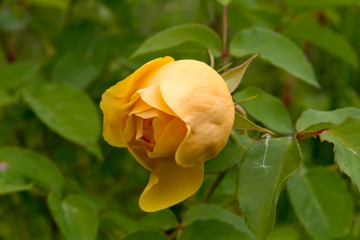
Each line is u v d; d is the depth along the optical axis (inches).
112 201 24.5
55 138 25.6
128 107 16.2
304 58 19.7
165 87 15.6
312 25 22.9
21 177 20.2
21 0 25.9
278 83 28.1
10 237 24.4
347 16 28.6
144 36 23.9
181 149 15.7
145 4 28.8
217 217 18.8
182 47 19.5
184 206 20.8
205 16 24.1
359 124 16.7
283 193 23.5
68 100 21.4
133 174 25.8
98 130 21.1
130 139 16.3
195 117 15.7
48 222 23.8
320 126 16.9
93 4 26.0
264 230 16.0
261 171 16.6
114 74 24.2
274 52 19.7
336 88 28.3
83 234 19.1
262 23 22.7
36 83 21.8
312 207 20.3
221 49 19.7
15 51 27.1
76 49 23.7
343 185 20.4
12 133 25.2
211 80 16.0
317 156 25.2
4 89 22.3
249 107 18.7
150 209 16.5
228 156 17.4
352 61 23.6
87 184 25.7
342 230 20.2
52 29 26.2
